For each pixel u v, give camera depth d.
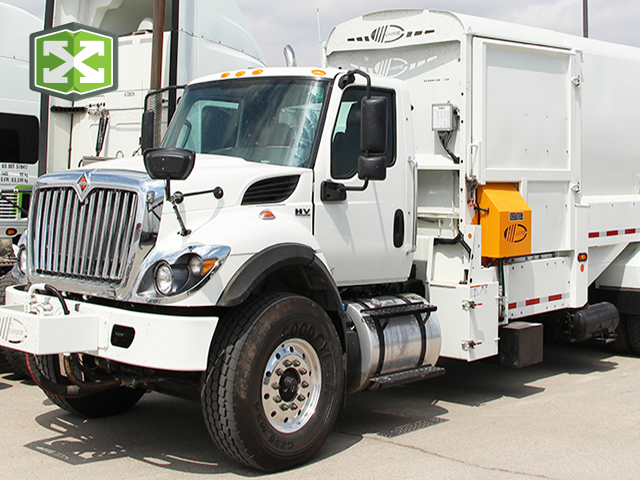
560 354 9.13
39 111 10.01
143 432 5.84
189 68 10.09
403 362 5.93
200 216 4.91
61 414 6.30
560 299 7.62
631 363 8.60
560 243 7.61
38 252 5.44
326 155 5.59
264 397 4.87
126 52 10.22
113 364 5.11
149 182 4.80
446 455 5.27
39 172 9.95
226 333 4.74
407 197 6.23
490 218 6.64
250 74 6.09
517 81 7.08
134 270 4.71
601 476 4.85
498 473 4.89
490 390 7.29
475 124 6.70
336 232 5.66
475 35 6.72
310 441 5.06
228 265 4.68
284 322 4.89
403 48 7.06
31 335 4.57
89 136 10.52
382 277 6.11
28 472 4.89
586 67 7.89
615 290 8.63
